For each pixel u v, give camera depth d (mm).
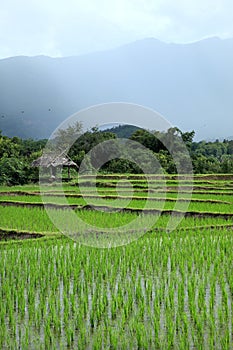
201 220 19250
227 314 8852
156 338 7773
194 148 58688
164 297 9914
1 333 8023
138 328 7910
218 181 34562
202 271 11859
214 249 13766
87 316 8977
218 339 7855
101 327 8453
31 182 36656
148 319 8859
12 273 11836
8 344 7766
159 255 13414
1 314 8727
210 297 9484
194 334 8039
